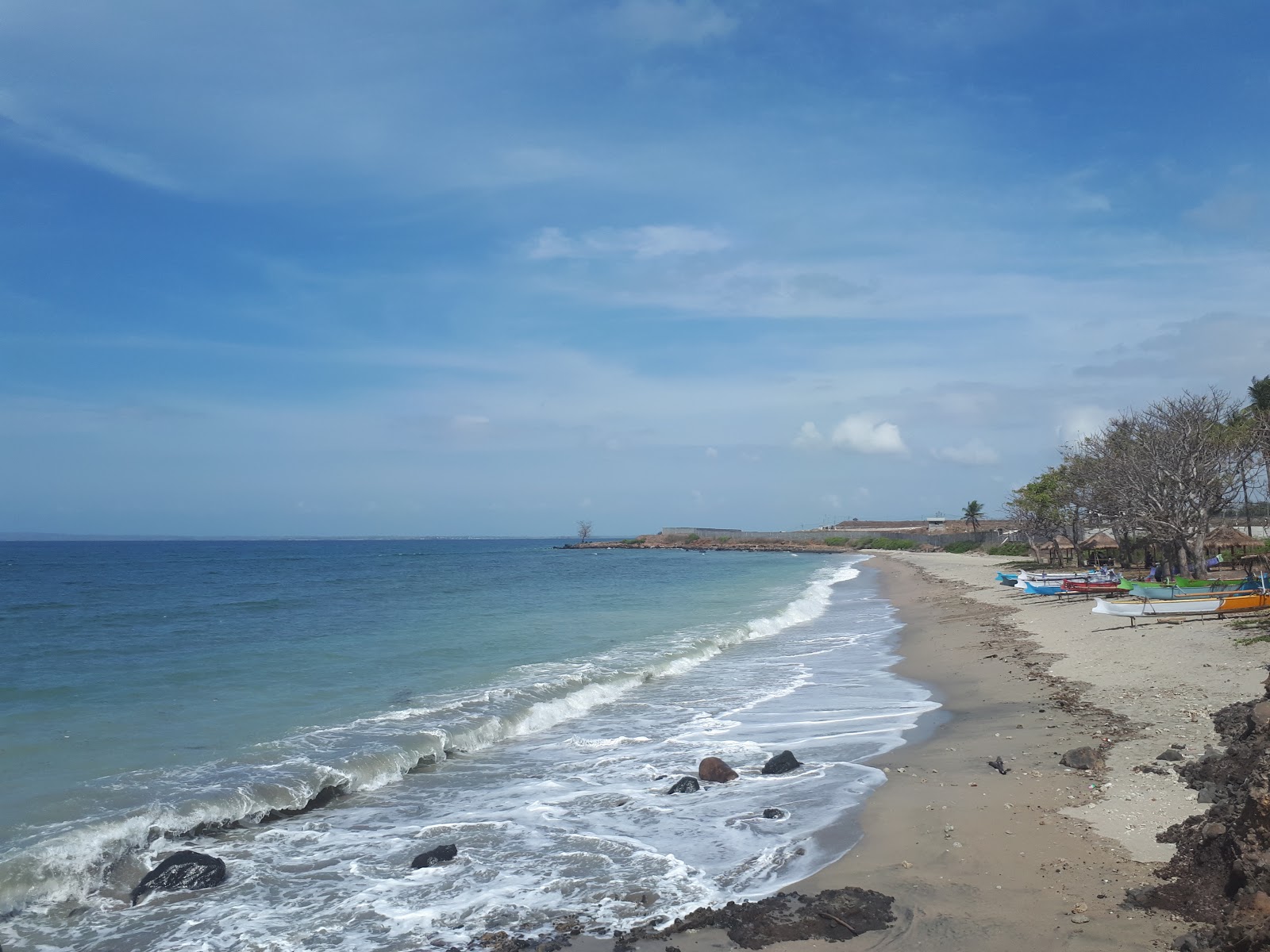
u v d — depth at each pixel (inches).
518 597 1652.3
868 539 5807.1
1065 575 1589.6
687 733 546.9
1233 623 774.5
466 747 511.8
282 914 289.4
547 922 277.6
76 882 310.7
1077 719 504.1
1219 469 1247.5
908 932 248.8
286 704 602.9
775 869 313.7
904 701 629.9
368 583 2122.3
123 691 650.2
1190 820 299.9
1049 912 252.1
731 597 1636.3
